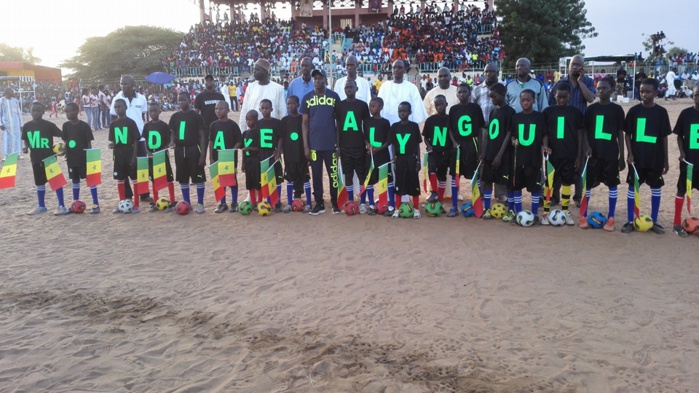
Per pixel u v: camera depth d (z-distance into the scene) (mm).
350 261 6965
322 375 4316
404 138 8930
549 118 8320
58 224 9219
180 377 4352
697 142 7473
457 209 9305
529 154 8281
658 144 7668
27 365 4570
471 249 7340
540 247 7352
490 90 8586
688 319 5102
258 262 7020
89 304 5812
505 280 6176
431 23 46812
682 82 36719
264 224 8922
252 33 49281
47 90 44688
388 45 44312
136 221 9328
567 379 4141
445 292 5879
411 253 7227
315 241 7875
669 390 3990
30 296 6047
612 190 8055
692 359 4398
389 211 9289
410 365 4418
